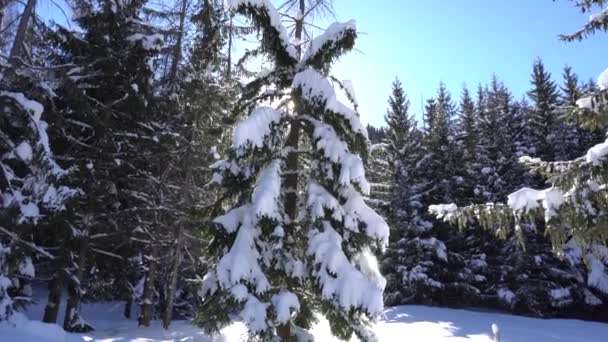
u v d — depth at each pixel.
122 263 16.31
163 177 16.17
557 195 7.42
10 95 10.17
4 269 10.06
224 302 8.05
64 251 13.45
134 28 16.17
